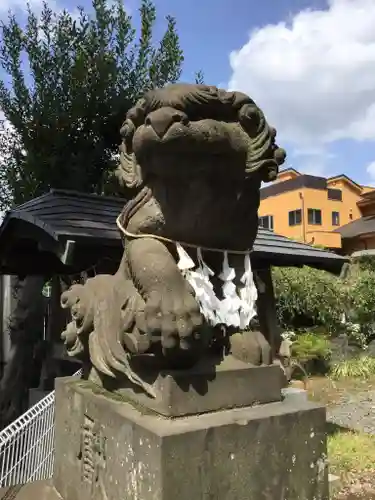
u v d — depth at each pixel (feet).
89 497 5.60
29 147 22.47
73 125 22.44
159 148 4.83
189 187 5.23
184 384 4.85
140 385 5.21
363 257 38.86
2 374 20.95
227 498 4.58
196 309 4.78
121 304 5.57
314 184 60.85
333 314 28.68
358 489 11.09
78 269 11.28
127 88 23.65
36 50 23.04
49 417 10.94
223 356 5.55
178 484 4.31
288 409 5.24
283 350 13.32
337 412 19.01
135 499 4.60
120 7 24.73
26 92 22.77
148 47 24.81
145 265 5.05
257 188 5.67
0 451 9.76
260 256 11.58
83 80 22.33
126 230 5.80
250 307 5.87
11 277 21.24
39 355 19.36
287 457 5.04
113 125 23.26
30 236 10.37
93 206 12.50
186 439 4.40
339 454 13.10
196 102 4.78
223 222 5.50
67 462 6.41
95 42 23.58
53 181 22.25
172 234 5.43
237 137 5.11
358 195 64.28
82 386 6.40
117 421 5.04
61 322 17.57
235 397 5.16
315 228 59.82
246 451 4.75
